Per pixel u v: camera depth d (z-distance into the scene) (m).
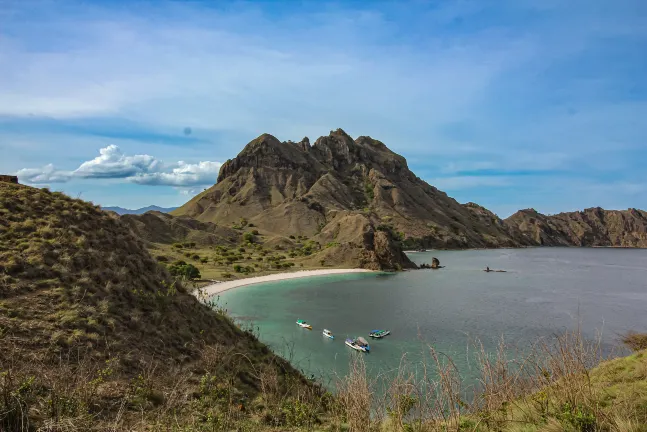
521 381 11.66
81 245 22.83
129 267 23.77
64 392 11.02
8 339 14.21
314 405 14.29
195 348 19.61
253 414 13.19
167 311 21.80
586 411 8.72
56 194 27.48
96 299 19.38
